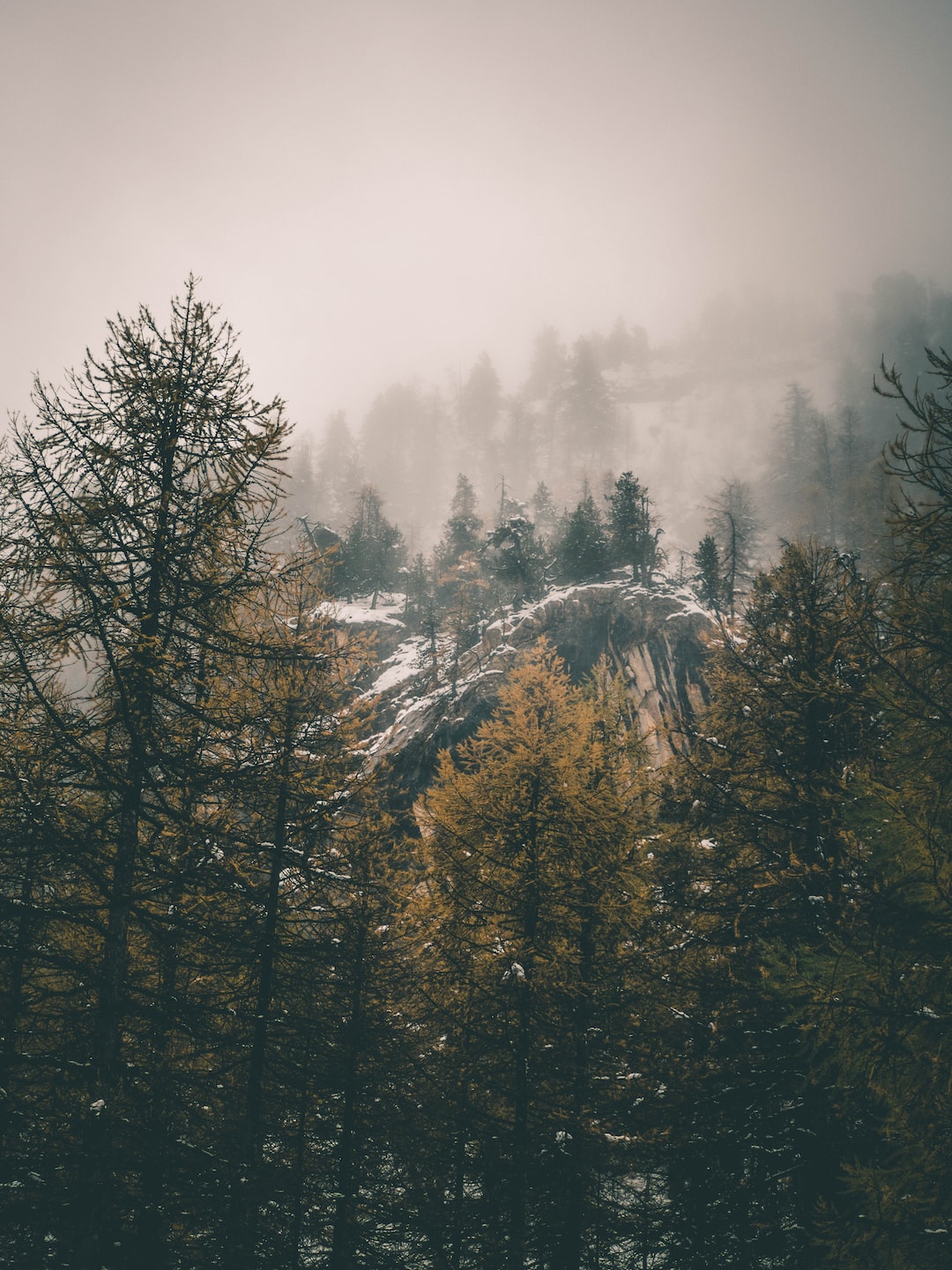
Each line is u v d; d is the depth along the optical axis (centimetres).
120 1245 903
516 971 1245
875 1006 682
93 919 877
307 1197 1267
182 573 957
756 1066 1242
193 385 985
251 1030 1133
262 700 1100
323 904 1317
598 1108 1245
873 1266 649
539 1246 1262
